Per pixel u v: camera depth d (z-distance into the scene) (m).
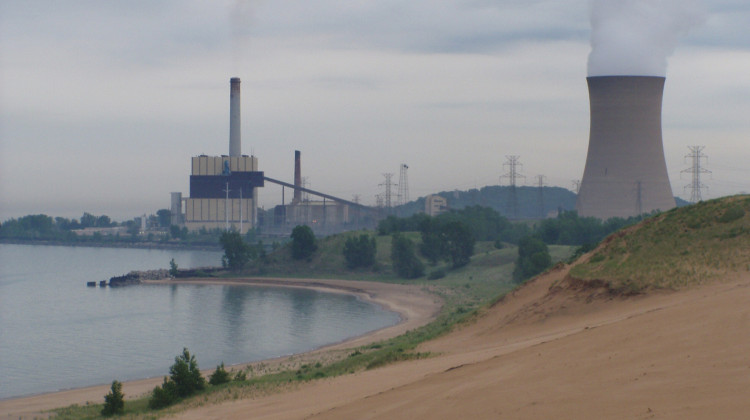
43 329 129.00
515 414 23.16
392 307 152.50
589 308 54.81
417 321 126.06
